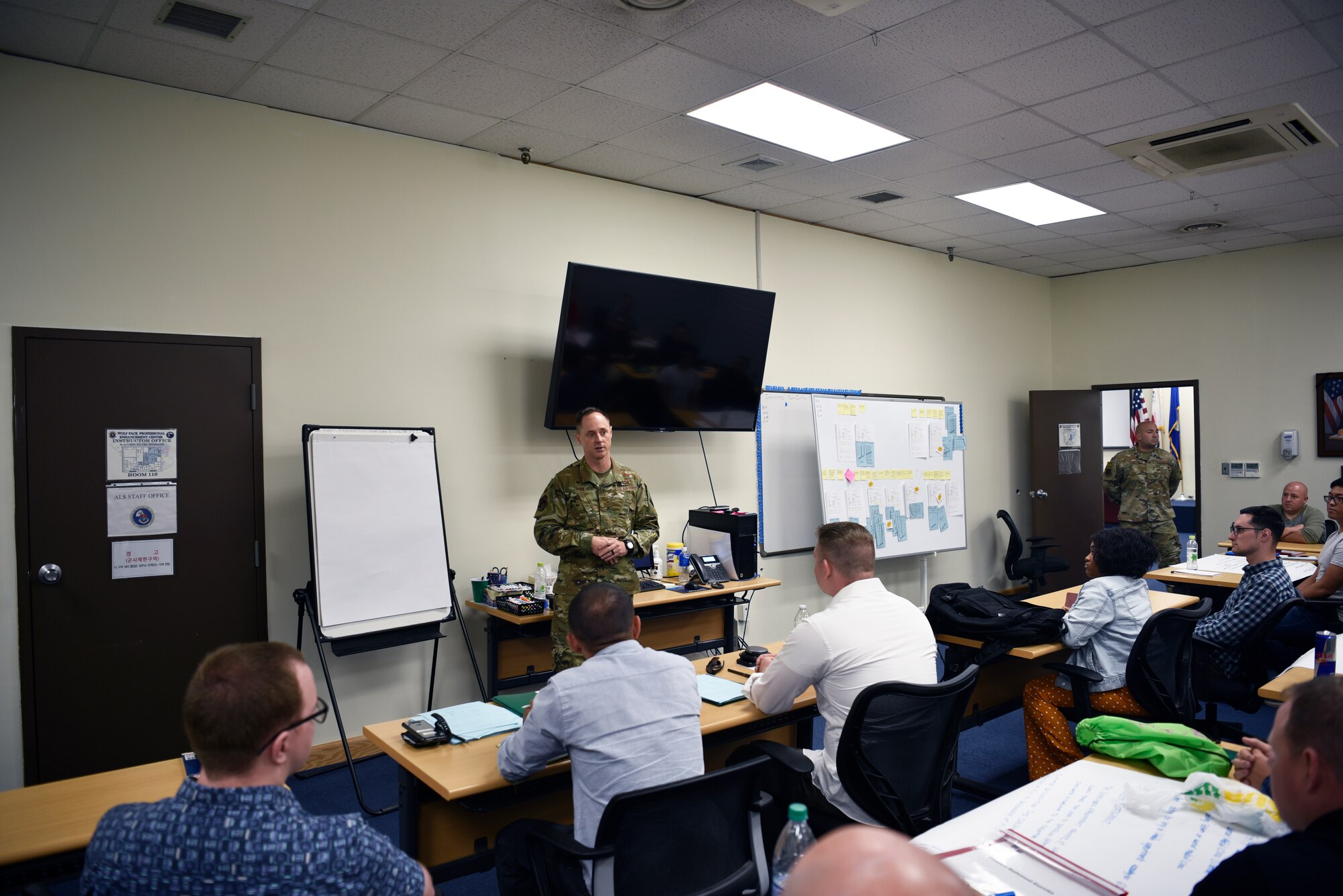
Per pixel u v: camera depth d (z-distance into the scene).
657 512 4.96
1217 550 6.96
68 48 3.10
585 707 1.83
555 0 2.84
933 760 2.19
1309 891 1.06
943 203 5.40
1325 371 6.43
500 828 2.26
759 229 5.55
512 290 4.39
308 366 3.77
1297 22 3.07
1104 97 3.72
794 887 0.65
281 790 1.23
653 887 1.69
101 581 3.29
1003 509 7.41
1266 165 4.68
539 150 4.32
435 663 3.88
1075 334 7.84
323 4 2.84
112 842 1.19
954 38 3.16
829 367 5.98
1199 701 3.49
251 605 3.62
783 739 2.92
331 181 3.85
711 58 3.30
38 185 3.17
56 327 3.20
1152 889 1.34
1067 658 3.47
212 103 3.55
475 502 4.23
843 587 2.49
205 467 3.51
